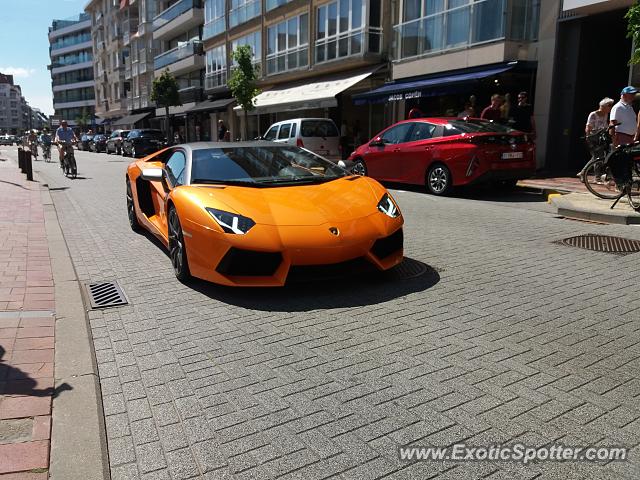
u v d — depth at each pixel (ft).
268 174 17.12
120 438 8.31
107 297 15.15
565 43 46.39
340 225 14.33
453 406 8.91
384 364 10.51
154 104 168.45
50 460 7.63
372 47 67.67
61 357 11.00
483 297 14.37
